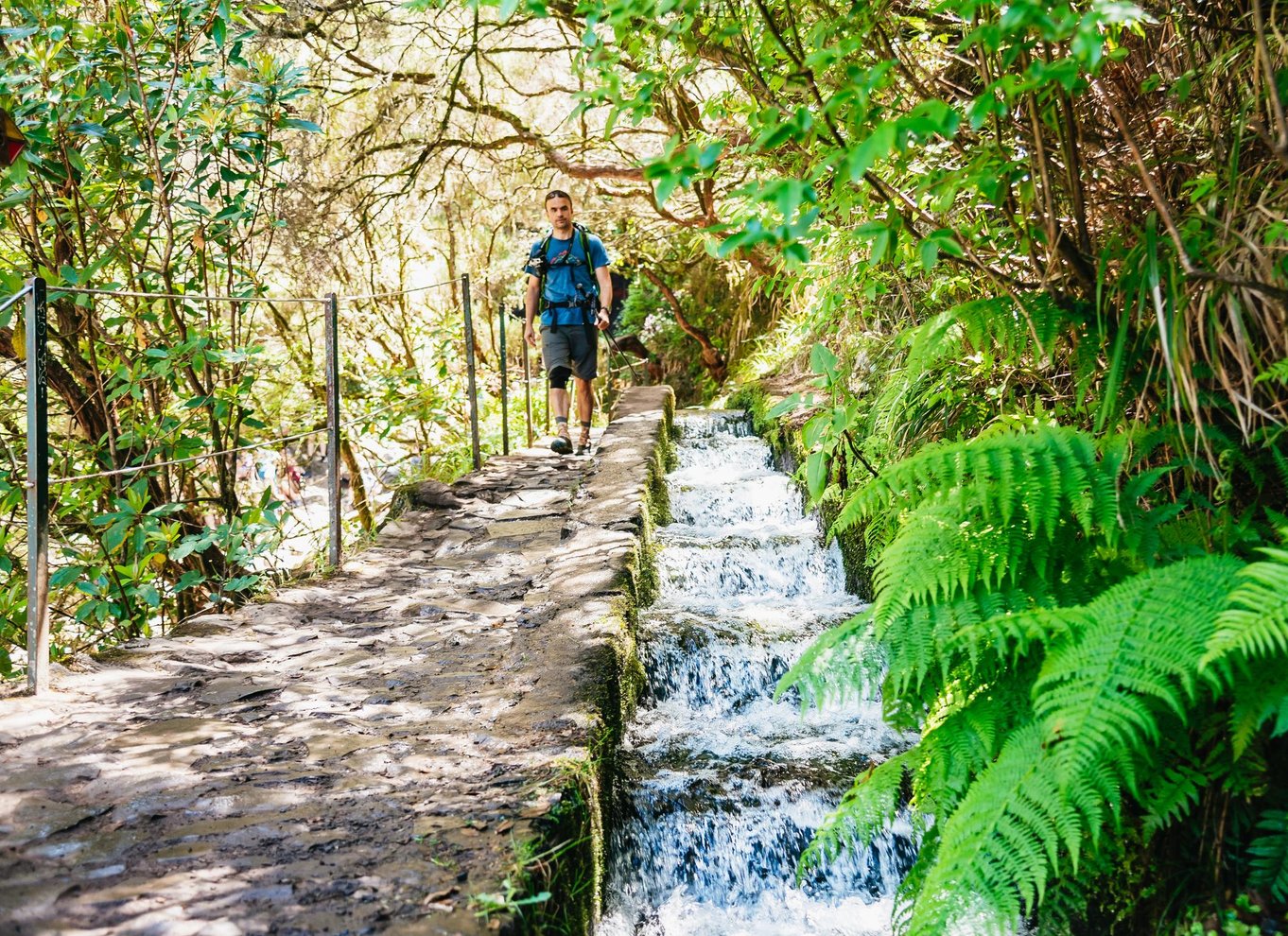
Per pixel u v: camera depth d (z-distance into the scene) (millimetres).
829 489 4465
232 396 5066
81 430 5680
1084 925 2676
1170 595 2117
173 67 5043
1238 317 2221
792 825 3283
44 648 3129
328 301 4809
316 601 4219
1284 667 2047
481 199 10914
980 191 2695
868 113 2486
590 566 4453
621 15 2426
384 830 2268
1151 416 2707
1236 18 2643
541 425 9797
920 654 2373
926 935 2105
